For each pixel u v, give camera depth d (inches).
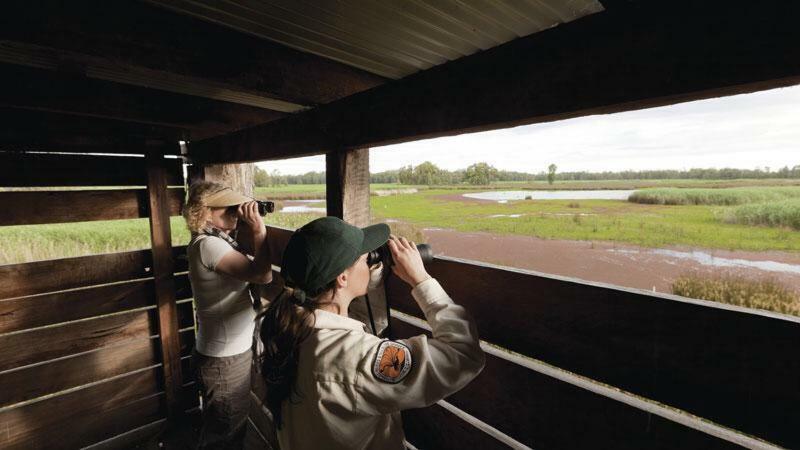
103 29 42.4
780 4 25.1
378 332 62.5
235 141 101.1
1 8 36.6
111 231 438.6
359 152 72.1
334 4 42.7
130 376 110.1
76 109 74.3
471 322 34.2
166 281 113.2
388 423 34.3
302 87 59.1
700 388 33.7
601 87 35.2
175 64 47.2
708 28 28.5
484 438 53.1
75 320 101.7
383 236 37.1
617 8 33.9
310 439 30.4
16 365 94.2
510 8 39.0
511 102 43.1
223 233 73.8
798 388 28.6
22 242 373.1
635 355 37.5
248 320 76.9
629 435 38.3
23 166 93.0
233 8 44.6
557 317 43.3
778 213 405.4
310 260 31.3
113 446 105.0
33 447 96.3
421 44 49.6
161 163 111.8
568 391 42.9
